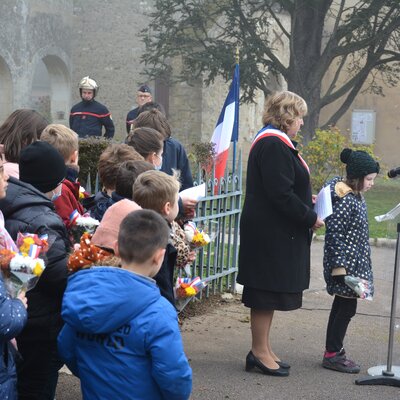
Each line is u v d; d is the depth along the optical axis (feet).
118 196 12.32
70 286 9.16
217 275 21.39
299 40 69.05
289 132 15.19
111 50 92.68
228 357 16.62
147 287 9.00
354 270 15.67
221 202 21.27
